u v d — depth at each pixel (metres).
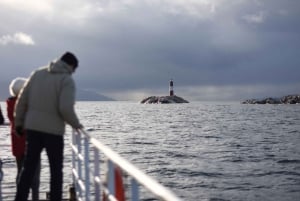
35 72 6.49
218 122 103.94
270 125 92.38
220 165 35.12
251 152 44.66
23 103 6.57
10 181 19.36
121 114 154.75
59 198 6.50
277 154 43.00
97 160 5.45
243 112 179.00
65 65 6.36
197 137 62.59
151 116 137.88
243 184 27.05
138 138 59.59
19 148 7.30
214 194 24.02
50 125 6.29
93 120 107.12
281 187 26.06
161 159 38.41
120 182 4.23
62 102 6.15
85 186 6.28
